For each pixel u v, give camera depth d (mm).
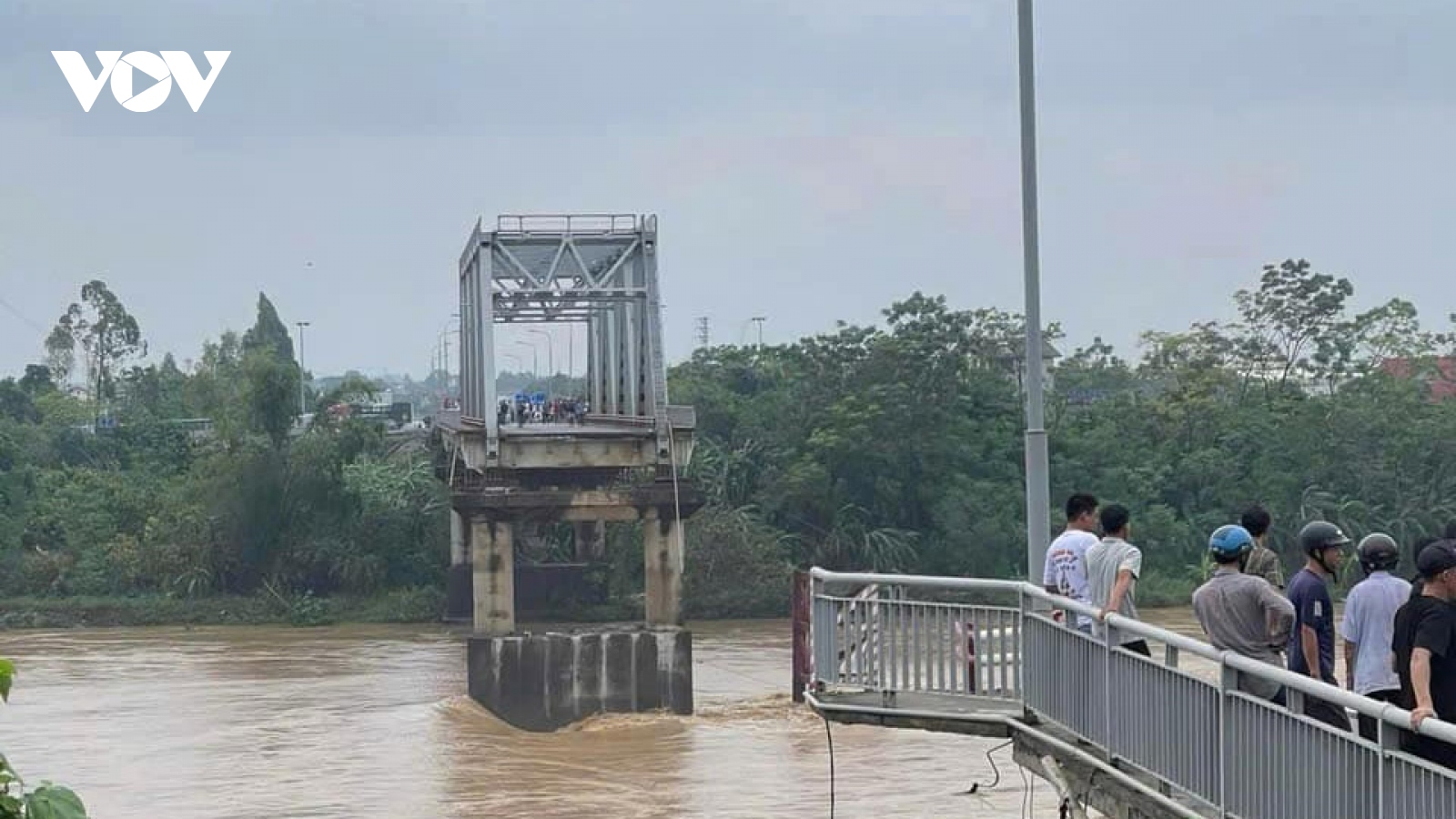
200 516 93500
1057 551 15945
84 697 54688
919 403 91500
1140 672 13727
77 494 100438
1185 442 91938
